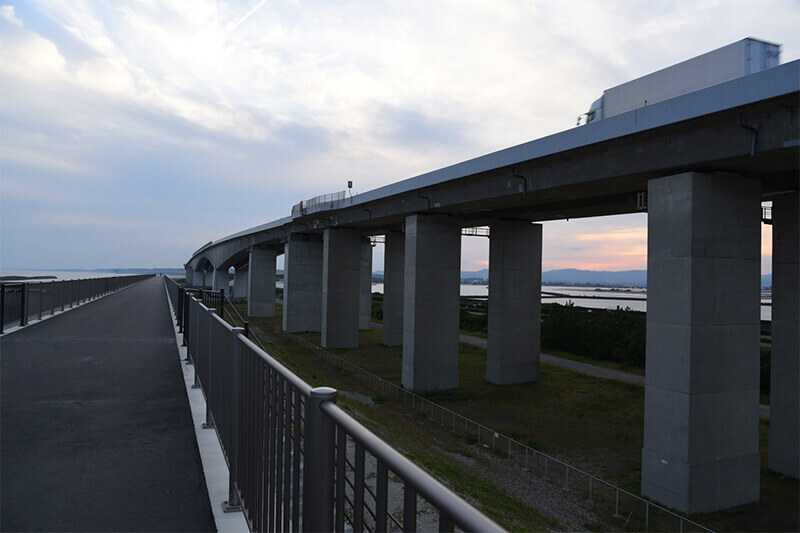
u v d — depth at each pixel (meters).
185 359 11.43
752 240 13.02
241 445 4.13
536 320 25.70
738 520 11.61
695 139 12.17
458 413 19.95
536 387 24.42
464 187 21.03
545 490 12.81
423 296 23.78
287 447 2.72
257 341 4.68
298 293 42.16
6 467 5.09
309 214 34.56
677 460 12.10
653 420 12.77
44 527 3.90
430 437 16.84
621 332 33.53
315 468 2.17
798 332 13.61
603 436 17.42
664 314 12.70
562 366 30.41
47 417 6.82
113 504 4.32
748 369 12.80
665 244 12.80
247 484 3.82
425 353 23.69
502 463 14.65
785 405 14.05
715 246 12.45
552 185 16.77
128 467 5.13
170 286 32.97
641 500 12.28
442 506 1.23
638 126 12.85
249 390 3.83
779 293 14.19
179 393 8.22
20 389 8.41
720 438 12.30
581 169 15.62
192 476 4.93
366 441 1.70
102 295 37.28
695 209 12.19
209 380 6.44
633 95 14.80
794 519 11.66
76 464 5.20
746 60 12.30
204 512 4.20
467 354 34.69
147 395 8.07
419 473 1.40
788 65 9.71
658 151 13.13
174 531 3.88
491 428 18.08
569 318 37.94
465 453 15.20
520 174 18.03
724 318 12.50
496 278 25.36
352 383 24.66
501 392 23.39
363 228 35.38
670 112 12.05
